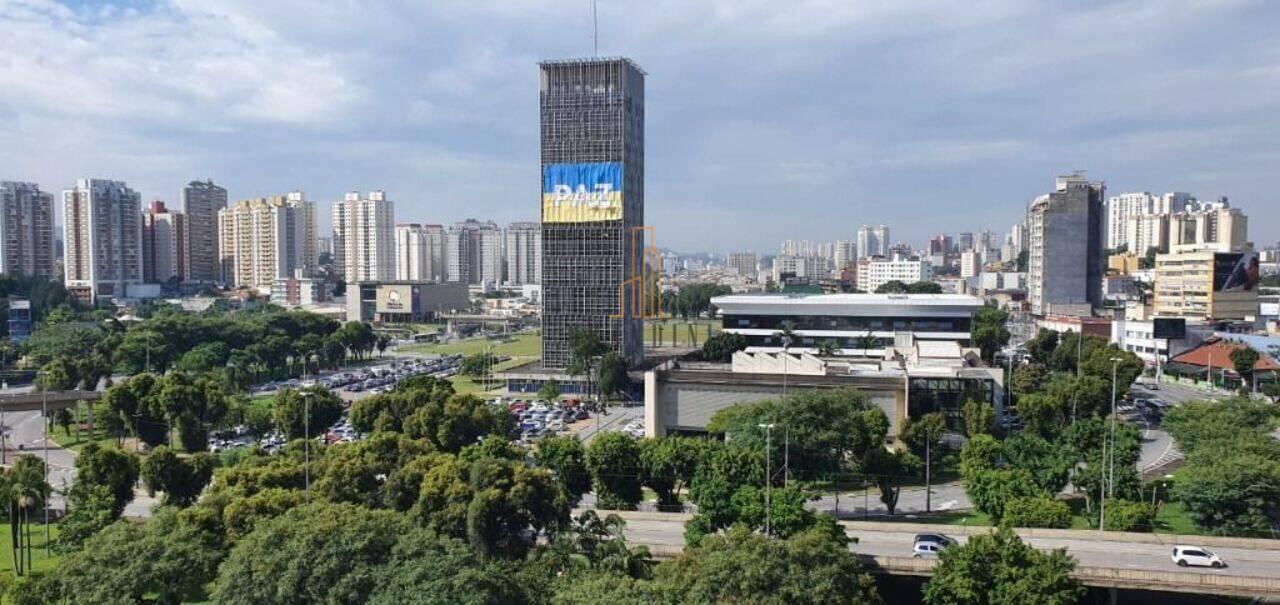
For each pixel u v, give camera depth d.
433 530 77.44
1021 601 67.62
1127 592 84.56
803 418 116.81
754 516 85.94
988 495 99.50
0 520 113.69
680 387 154.88
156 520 79.12
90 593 69.38
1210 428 114.94
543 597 68.44
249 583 65.00
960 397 143.88
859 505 117.31
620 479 109.00
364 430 145.25
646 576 77.00
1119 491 103.25
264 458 108.12
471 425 132.00
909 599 85.19
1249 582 75.12
